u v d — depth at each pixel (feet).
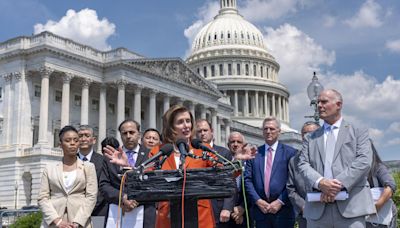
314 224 31.94
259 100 485.56
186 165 28.50
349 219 30.66
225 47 490.49
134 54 249.55
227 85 472.44
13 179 206.49
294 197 38.86
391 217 35.12
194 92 293.23
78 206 36.35
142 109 279.90
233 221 43.29
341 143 32.30
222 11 533.55
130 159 40.52
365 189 31.14
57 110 233.96
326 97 33.06
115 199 35.70
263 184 42.04
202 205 29.27
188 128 29.76
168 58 269.03
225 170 24.36
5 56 221.25
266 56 507.30
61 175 36.81
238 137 44.96
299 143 427.74
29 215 103.60
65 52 219.61
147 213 37.58
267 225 41.68
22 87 217.77
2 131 218.18
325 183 30.25
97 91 256.93
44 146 205.46
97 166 45.32
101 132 237.66
